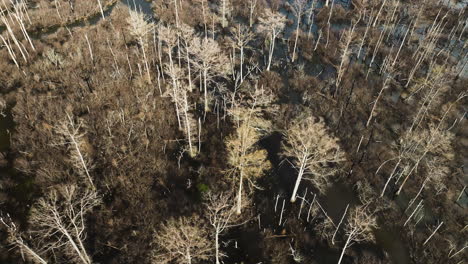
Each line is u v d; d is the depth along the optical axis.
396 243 33.72
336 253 32.47
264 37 61.88
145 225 32.12
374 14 67.06
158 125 42.47
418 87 49.97
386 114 47.12
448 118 46.09
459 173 39.78
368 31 62.94
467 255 32.28
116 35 58.41
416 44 60.97
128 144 39.31
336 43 60.06
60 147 38.09
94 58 53.59
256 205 35.84
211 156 39.78
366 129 44.69
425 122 45.34
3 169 37.06
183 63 55.19
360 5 67.38
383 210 36.06
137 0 72.75
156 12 67.69
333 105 48.28
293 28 65.38
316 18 67.38
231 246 32.44
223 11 63.16
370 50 59.28
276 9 69.06
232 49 58.09
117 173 36.56
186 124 39.84
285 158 38.06
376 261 31.72
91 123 41.31
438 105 47.50
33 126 41.19
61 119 40.88
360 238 33.47
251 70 54.38
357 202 37.19
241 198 34.88
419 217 35.62
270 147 42.06
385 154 41.34
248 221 34.28
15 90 47.09
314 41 61.12
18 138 39.28
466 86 50.88
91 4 68.19
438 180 36.88
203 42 44.84
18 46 51.88
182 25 53.34
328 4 71.44
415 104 48.56
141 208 33.53
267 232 33.62
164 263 26.39
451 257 32.09
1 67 49.78
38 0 69.56
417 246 33.31
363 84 52.00
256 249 32.44
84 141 37.50
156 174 37.09
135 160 37.44
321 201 36.97
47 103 44.22
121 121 41.44
